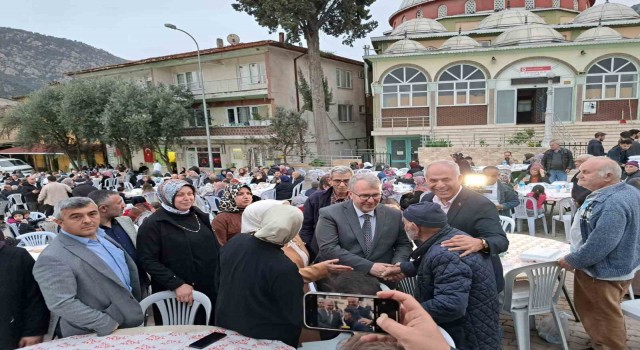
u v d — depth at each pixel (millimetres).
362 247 3076
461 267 2287
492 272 2473
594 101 20328
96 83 24750
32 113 26359
